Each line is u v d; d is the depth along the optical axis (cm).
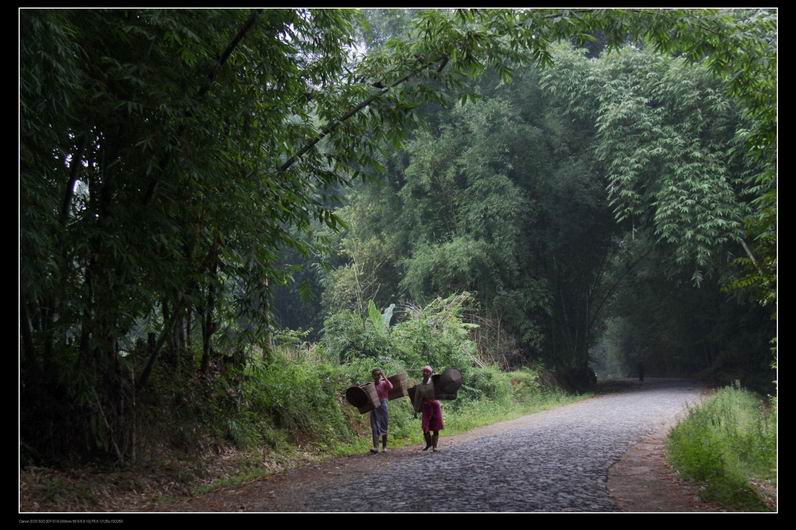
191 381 1155
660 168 2450
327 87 1204
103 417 909
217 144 946
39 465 866
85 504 779
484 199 2680
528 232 2852
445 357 2159
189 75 932
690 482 829
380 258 3128
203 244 1064
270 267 1076
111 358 933
